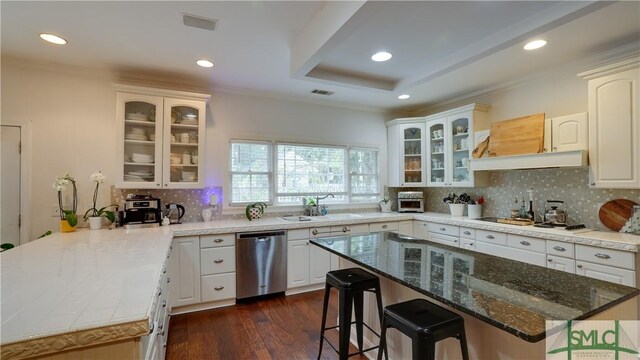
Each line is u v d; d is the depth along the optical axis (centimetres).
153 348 133
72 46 263
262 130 404
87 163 315
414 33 240
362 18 181
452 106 445
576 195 309
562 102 319
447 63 285
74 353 94
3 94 289
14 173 292
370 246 232
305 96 418
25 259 179
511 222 328
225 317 294
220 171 377
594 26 230
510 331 99
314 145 440
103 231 289
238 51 276
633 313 143
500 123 342
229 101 384
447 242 382
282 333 262
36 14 212
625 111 247
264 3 204
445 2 198
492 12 209
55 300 114
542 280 151
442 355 162
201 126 341
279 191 415
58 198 305
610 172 255
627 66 245
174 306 295
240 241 325
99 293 122
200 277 307
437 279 153
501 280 152
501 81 360
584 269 252
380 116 493
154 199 320
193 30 238
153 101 318
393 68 311
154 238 251
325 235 372
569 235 262
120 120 306
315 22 222
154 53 279
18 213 292
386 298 211
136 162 318
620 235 258
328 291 215
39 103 300
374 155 492
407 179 472
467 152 400
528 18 216
